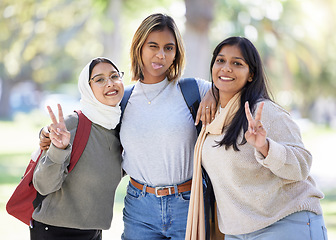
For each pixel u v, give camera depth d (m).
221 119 3.60
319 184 12.70
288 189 3.44
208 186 3.80
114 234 7.06
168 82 4.21
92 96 3.86
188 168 4.03
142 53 4.11
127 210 4.15
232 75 3.56
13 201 3.79
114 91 3.87
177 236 4.03
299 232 3.35
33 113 37.53
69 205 3.79
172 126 3.98
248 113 3.19
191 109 4.11
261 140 3.17
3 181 11.38
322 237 3.41
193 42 9.86
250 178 3.46
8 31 27.69
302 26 23.02
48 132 3.71
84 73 3.86
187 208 4.02
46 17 25.84
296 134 3.43
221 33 20.97
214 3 9.99
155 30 4.05
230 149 3.49
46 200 3.79
